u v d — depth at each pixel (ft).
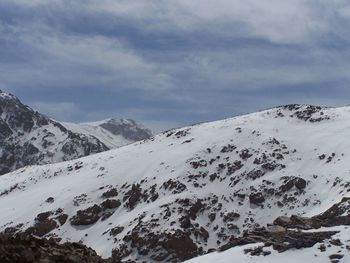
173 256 382.22
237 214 423.23
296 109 588.09
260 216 415.85
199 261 154.92
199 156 512.63
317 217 183.83
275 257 143.23
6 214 506.89
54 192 524.93
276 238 154.20
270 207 422.00
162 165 516.73
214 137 551.18
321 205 390.21
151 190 474.49
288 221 176.04
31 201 522.06
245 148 510.58
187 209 428.15
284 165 470.39
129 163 549.13
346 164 435.53
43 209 489.26
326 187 416.26
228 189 458.09
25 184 595.88
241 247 157.48
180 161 513.04
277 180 447.42
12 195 574.97
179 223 409.90
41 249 62.49
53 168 625.00
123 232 419.13
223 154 510.58
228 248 165.78
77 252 68.03
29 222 471.62
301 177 441.27
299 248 146.30
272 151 495.41
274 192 434.30
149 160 542.98
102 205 478.18
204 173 485.56
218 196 451.12
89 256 69.72
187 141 560.20
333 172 431.43
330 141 493.36
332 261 135.44
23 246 59.62
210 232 413.18
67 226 460.14
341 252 139.33
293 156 483.51
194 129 597.52
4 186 609.42
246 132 543.39
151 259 382.42
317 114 568.82
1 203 552.00
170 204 434.30
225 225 415.44
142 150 582.35
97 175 538.06
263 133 533.55
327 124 540.93
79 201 488.44
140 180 499.51
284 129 546.26
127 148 619.26
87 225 461.37
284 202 420.77
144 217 426.10
